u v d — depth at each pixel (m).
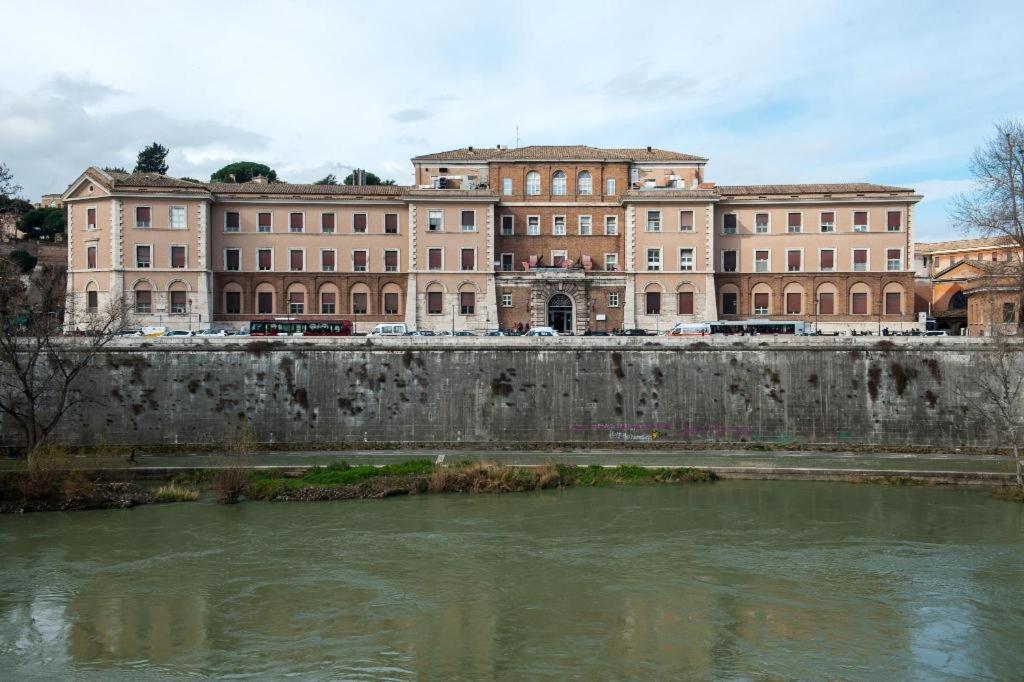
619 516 45.91
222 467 52.25
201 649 29.34
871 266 87.25
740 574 36.62
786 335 65.94
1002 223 68.00
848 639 30.19
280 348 63.66
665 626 31.27
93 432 61.91
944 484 53.44
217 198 85.62
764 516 45.84
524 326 85.69
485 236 85.69
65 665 28.20
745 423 63.78
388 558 38.75
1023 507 47.72
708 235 85.94
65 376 55.84
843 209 87.50
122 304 65.38
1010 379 61.94
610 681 27.06
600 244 90.25
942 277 103.88
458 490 52.03
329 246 87.31
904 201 86.69
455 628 31.09
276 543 41.00
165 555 39.09
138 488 51.50
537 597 34.06
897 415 63.09
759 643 29.86
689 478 54.56
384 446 63.16
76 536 42.06
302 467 54.81
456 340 64.31
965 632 30.77
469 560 38.50
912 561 38.25
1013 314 75.94
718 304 88.00
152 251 82.38
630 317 85.50
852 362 63.69
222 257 86.06
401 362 64.12
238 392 63.12
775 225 87.88
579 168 90.88
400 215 87.88
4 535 42.19
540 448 63.41
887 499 49.59
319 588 34.94
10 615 32.09
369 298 87.44
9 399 56.72
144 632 30.67
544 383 64.38
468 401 64.06
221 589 34.81
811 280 87.50
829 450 62.88
